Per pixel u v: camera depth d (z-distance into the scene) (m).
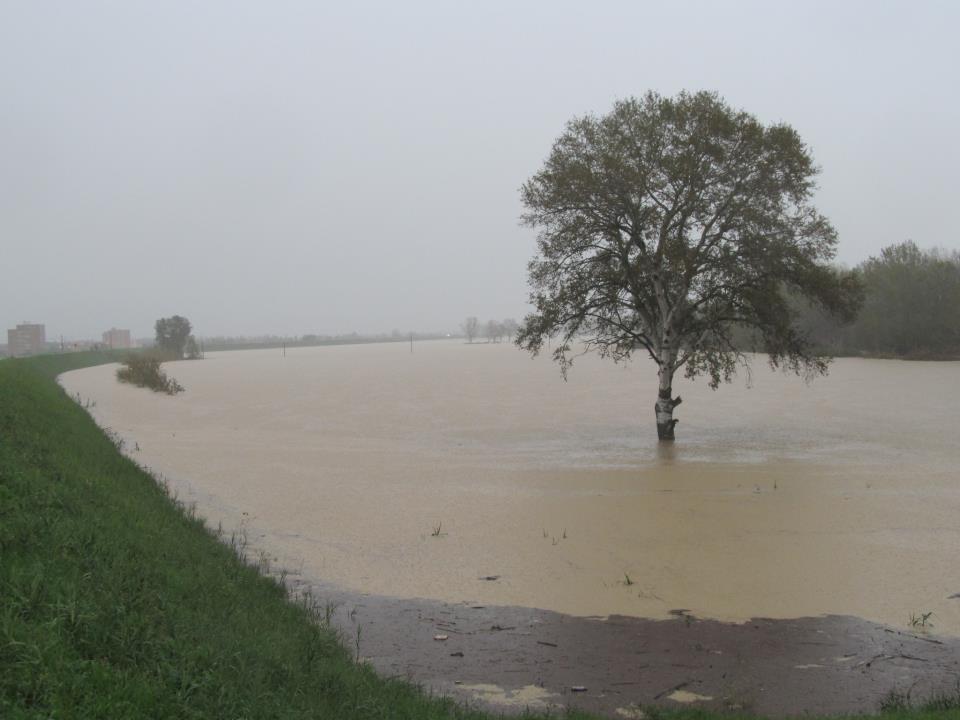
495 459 22.88
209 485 18.67
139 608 6.39
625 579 11.47
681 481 18.97
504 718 6.71
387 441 26.80
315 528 14.62
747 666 8.29
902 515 15.10
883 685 7.77
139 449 24.11
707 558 12.45
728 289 25.00
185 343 108.50
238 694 5.51
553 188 24.98
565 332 26.97
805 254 24.33
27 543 6.83
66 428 17.31
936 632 9.26
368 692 6.59
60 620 5.39
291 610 9.07
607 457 23.08
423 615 10.02
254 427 30.33
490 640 9.12
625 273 25.30
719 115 23.30
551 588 11.11
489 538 13.90
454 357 108.00
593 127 25.41
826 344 72.69
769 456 22.72
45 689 4.53
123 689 4.89
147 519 10.55
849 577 11.39
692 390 46.75
